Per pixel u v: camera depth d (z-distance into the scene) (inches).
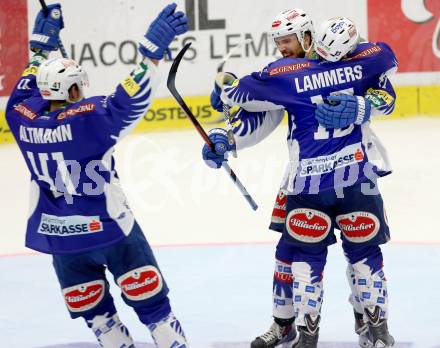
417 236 1105.4
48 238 648.4
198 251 1076.5
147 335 807.7
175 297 903.7
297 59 700.0
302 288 708.7
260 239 1125.1
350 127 690.8
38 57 712.4
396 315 826.8
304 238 703.7
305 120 692.7
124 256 652.1
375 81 703.7
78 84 644.7
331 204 703.1
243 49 1776.6
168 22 605.9
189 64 1786.4
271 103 698.2
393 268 970.7
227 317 839.7
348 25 686.5
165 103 1788.9
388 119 1716.3
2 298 922.1
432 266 974.4
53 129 627.5
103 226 636.7
